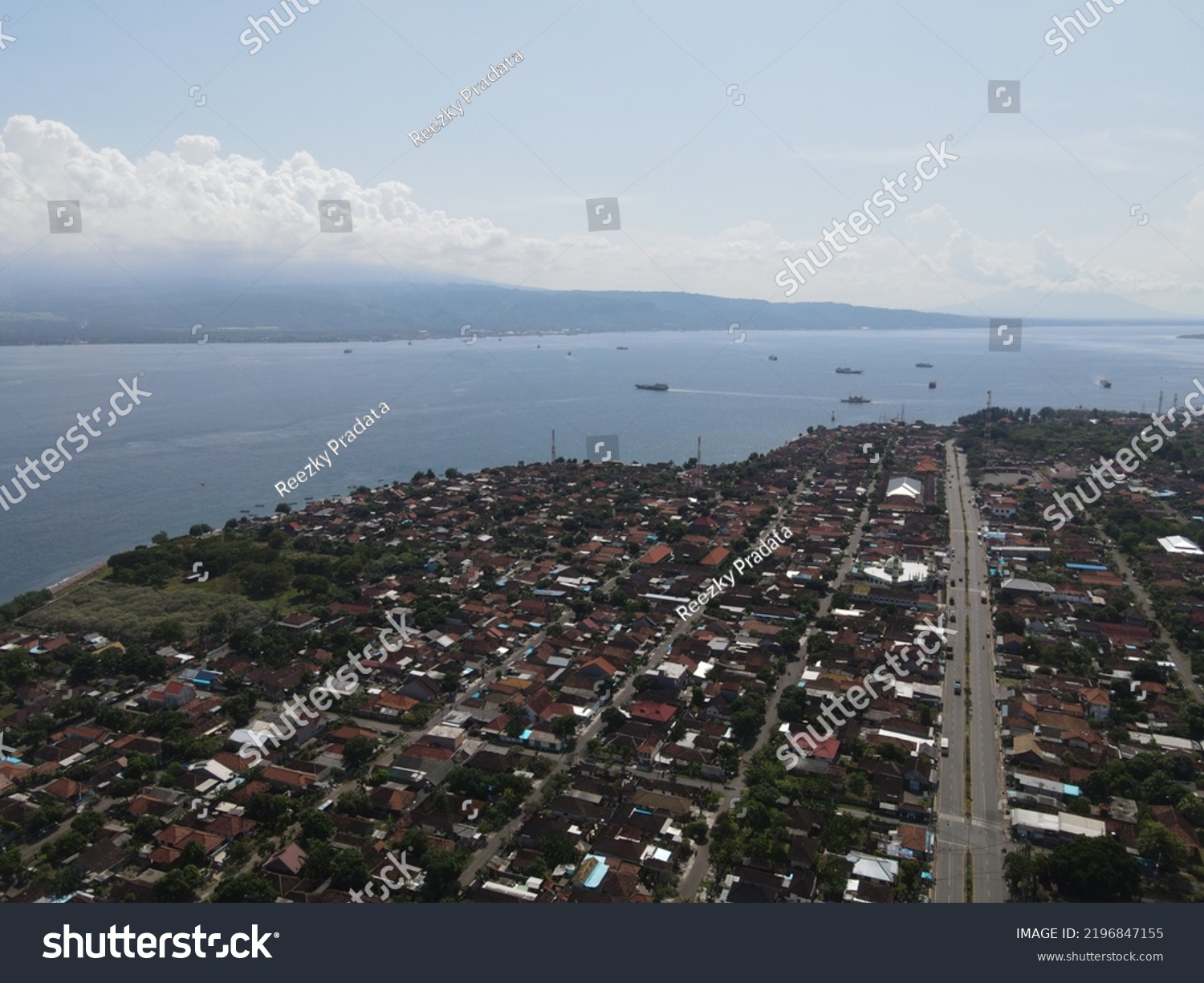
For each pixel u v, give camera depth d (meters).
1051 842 79.75
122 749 97.19
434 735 98.19
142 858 78.38
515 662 124.69
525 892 72.06
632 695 112.88
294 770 92.75
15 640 131.88
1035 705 104.94
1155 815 81.12
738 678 114.31
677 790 88.38
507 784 87.50
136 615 140.75
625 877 73.00
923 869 75.19
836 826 80.00
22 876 75.88
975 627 133.75
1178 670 118.75
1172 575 152.88
